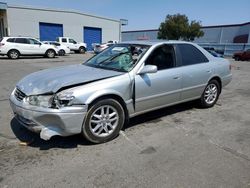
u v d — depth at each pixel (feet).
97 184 9.05
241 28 150.10
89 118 11.54
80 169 9.96
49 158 10.73
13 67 40.88
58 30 106.32
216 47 134.31
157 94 14.26
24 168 9.92
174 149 11.90
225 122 15.87
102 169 10.00
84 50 97.09
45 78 12.19
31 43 60.95
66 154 11.11
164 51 15.02
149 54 14.05
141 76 13.33
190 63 16.40
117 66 13.88
